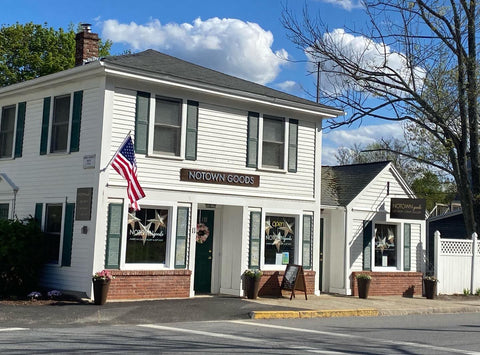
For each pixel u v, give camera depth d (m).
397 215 20.53
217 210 18.41
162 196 16.23
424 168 33.88
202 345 9.55
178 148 16.67
